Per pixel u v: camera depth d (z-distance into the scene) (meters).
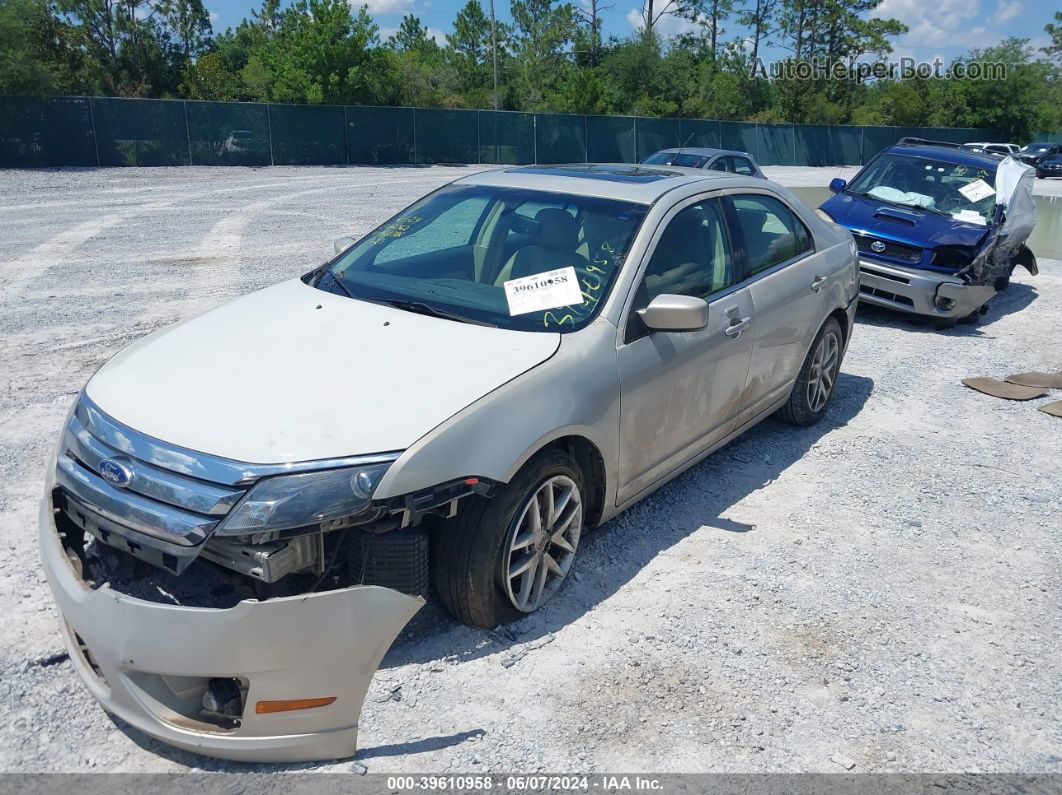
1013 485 5.12
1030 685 3.30
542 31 67.56
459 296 3.85
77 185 21.28
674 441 4.21
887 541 4.38
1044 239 16.69
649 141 40.62
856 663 3.38
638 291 3.88
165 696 2.62
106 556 3.11
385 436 2.88
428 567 3.08
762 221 5.04
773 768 2.82
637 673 3.24
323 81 34.44
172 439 2.84
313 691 2.62
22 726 2.82
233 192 20.53
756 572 4.00
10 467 4.64
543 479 3.31
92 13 40.62
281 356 3.31
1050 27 74.81
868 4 66.44
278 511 2.67
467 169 32.28
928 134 56.50
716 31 71.44
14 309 8.12
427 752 2.79
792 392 5.56
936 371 7.43
